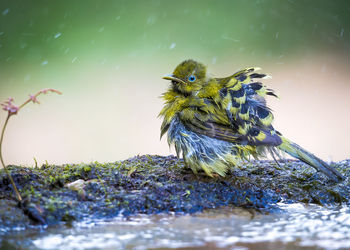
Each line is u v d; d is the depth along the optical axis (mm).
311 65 28328
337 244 6750
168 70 27250
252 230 7281
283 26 29750
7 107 7211
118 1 30094
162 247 6508
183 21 30562
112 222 7539
